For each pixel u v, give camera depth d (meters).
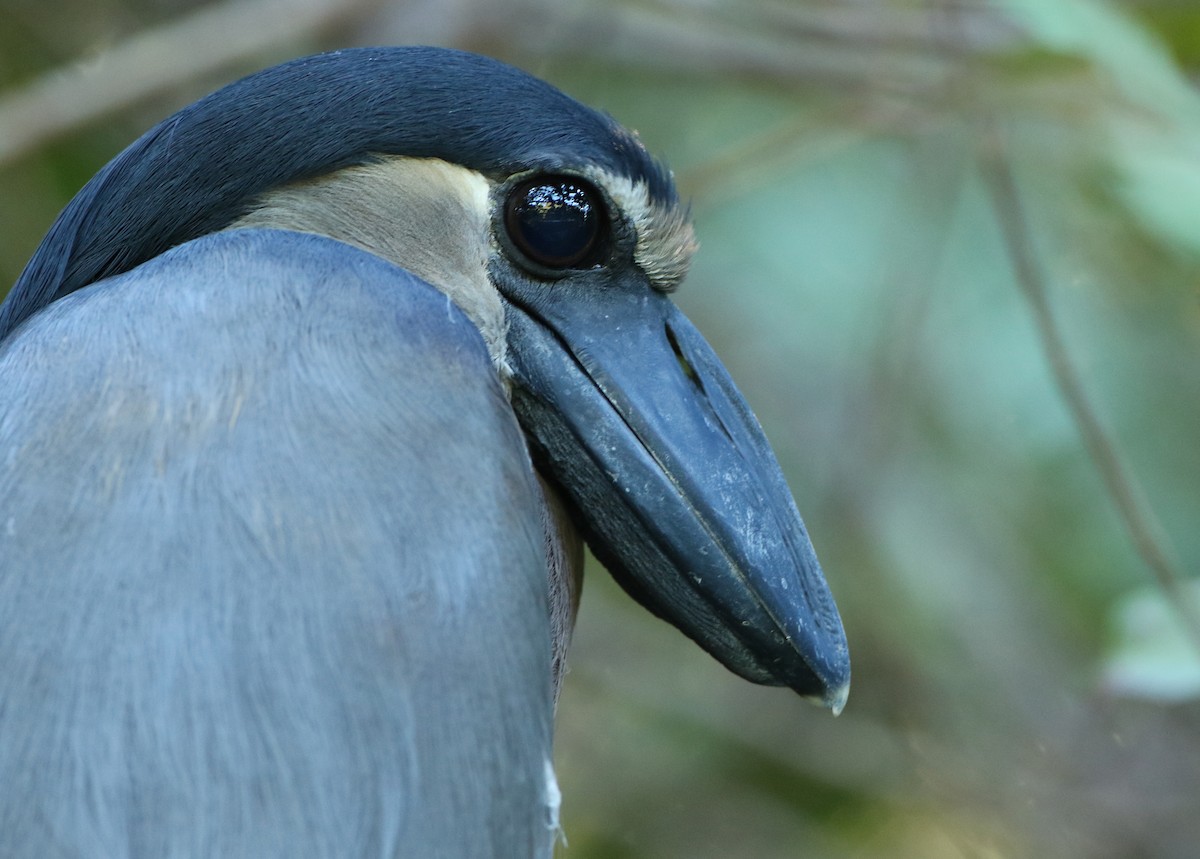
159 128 2.75
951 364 3.19
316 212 2.74
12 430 2.69
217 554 2.67
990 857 3.09
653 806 3.13
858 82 3.03
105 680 2.67
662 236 2.76
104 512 2.68
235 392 2.69
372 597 2.68
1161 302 3.07
